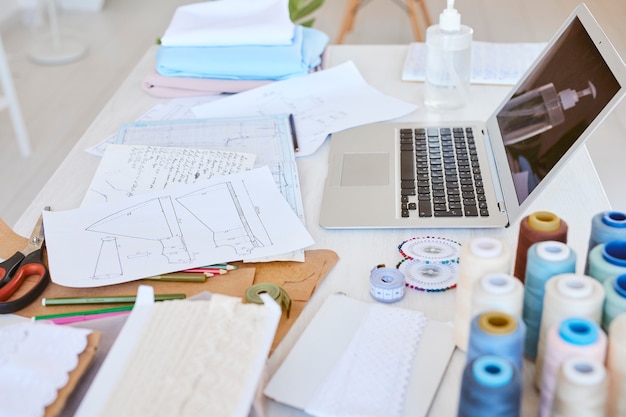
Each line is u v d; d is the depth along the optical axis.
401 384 0.71
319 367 0.73
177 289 0.87
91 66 3.53
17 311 0.85
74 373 0.69
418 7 3.96
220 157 1.12
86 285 0.87
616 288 0.64
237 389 0.65
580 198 1.01
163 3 4.26
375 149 1.16
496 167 1.07
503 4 3.99
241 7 1.56
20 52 3.68
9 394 0.65
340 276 0.89
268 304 0.74
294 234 0.95
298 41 1.47
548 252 0.68
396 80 1.44
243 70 1.41
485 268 0.69
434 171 1.08
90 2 4.14
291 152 1.15
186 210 0.99
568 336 0.59
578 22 1.05
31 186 2.65
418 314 0.79
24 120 3.07
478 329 0.59
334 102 1.33
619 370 0.59
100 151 1.20
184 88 1.41
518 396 0.55
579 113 0.91
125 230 0.96
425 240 0.93
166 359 0.69
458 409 0.58
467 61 1.27
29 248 0.94
